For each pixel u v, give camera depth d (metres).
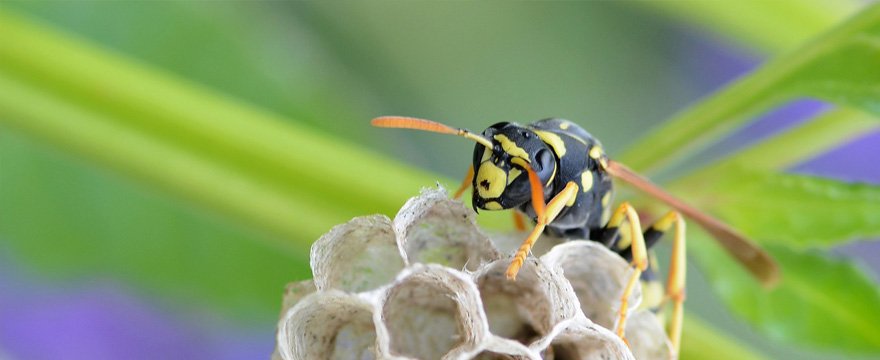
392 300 0.10
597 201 0.11
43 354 0.14
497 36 0.17
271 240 0.12
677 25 0.18
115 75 0.11
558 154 0.11
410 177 0.11
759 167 0.11
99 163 0.11
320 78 0.14
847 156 0.15
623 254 0.11
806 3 0.13
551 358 0.11
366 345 0.10
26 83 0.11
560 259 0.11
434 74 0.17
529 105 0.18
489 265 0.11
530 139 0.11
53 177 0.14
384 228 0.10
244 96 0.14
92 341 0.14
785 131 0.12
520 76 0.18
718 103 0.11
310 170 0.11
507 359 0.11
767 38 0.13
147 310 0.14
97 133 0.11
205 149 0.11
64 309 0.14
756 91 0.11
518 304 0.11
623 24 0.18
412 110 0.17
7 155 0.14
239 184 0.11
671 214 0.11
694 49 0.18
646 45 0.18
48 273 0.14
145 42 0.14
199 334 0.14
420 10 0.17
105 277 0.14
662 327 0.11
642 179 0.11
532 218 0.11
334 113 0.14
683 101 0.18
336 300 0.10
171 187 0.11
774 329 0.12
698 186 0.11
